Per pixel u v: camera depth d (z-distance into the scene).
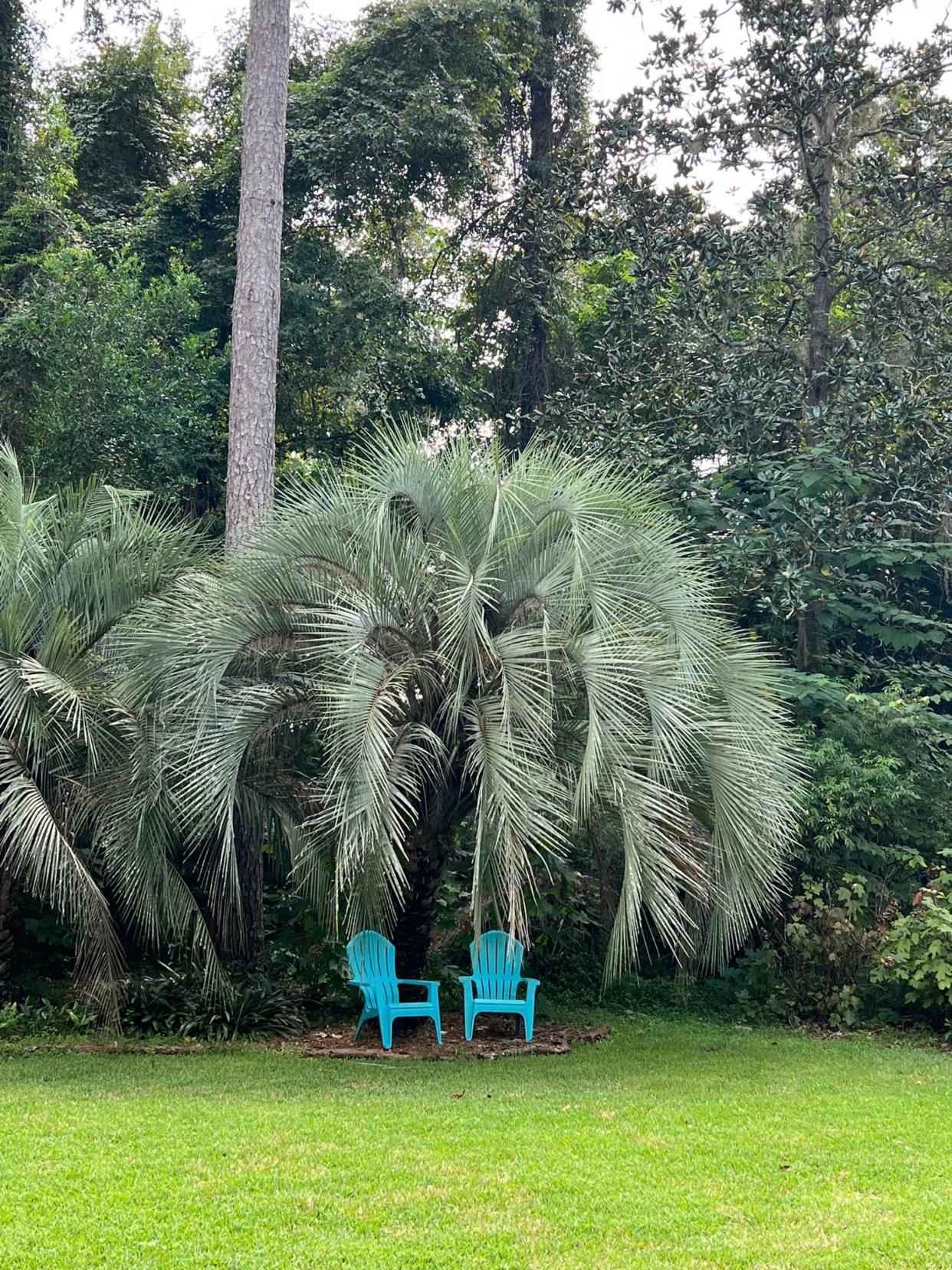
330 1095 6.74
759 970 10.64
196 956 9.11
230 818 7.77
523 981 9.38
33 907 10.38
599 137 16.28
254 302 11.80
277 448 18.84
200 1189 4.70
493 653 7.52
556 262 18.06
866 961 10.37
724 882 8.05
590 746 7.10
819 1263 4.02
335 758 7.18
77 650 8.56
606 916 8.66
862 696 12.01
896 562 14.07
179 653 8.22
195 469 16.52
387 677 7.42
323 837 8.38
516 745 7.21
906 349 15.47
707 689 8.26
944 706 14.84
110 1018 8.35
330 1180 4.86
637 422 15.18
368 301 17.56
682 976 9.25
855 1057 8.77
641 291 15.55
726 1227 4.41
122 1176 4.85
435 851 8.85
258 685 8.18
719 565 13.02
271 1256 4.00
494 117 19.61
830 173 16.06
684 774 8.00
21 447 15.30
